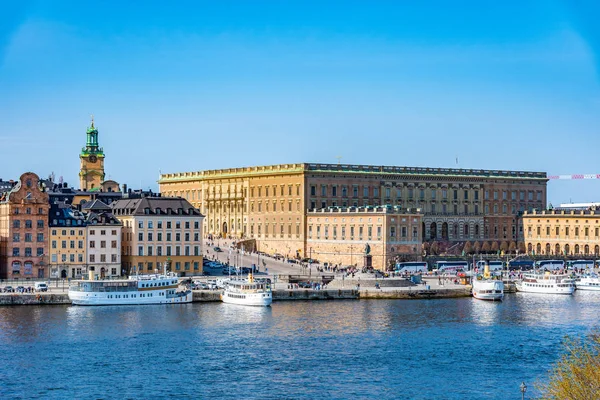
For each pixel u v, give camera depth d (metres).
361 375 180.25
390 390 170.50
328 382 175.25
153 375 178.75
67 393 167.62
